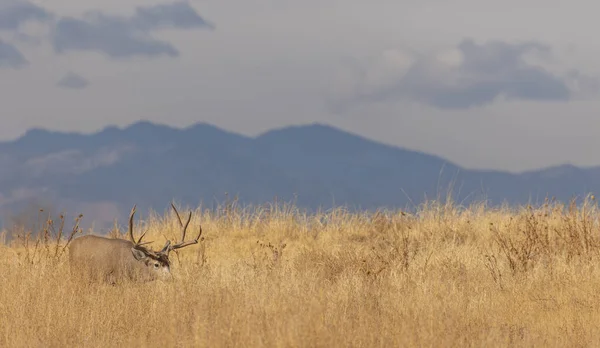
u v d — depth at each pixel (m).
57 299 43.88
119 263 54.38
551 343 38.19
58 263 53.44
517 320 43.88
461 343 36.38
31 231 59.50
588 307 45.16
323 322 36.53
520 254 57.50
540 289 48.78
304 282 48.34
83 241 54.84
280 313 37.50
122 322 41.38
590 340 39.03
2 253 62.25
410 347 35.62
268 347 34.06
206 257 62.50
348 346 35.22
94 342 38.91
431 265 55.69
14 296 44.34
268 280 47.47
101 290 48.47
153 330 39.56
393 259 57.75
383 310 42.06
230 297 41.12
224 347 34.50
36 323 40.88
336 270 55.62
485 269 54.75
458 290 48.06
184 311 40.34
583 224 61.50
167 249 56.81
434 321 38.56
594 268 52.16
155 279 54.84
